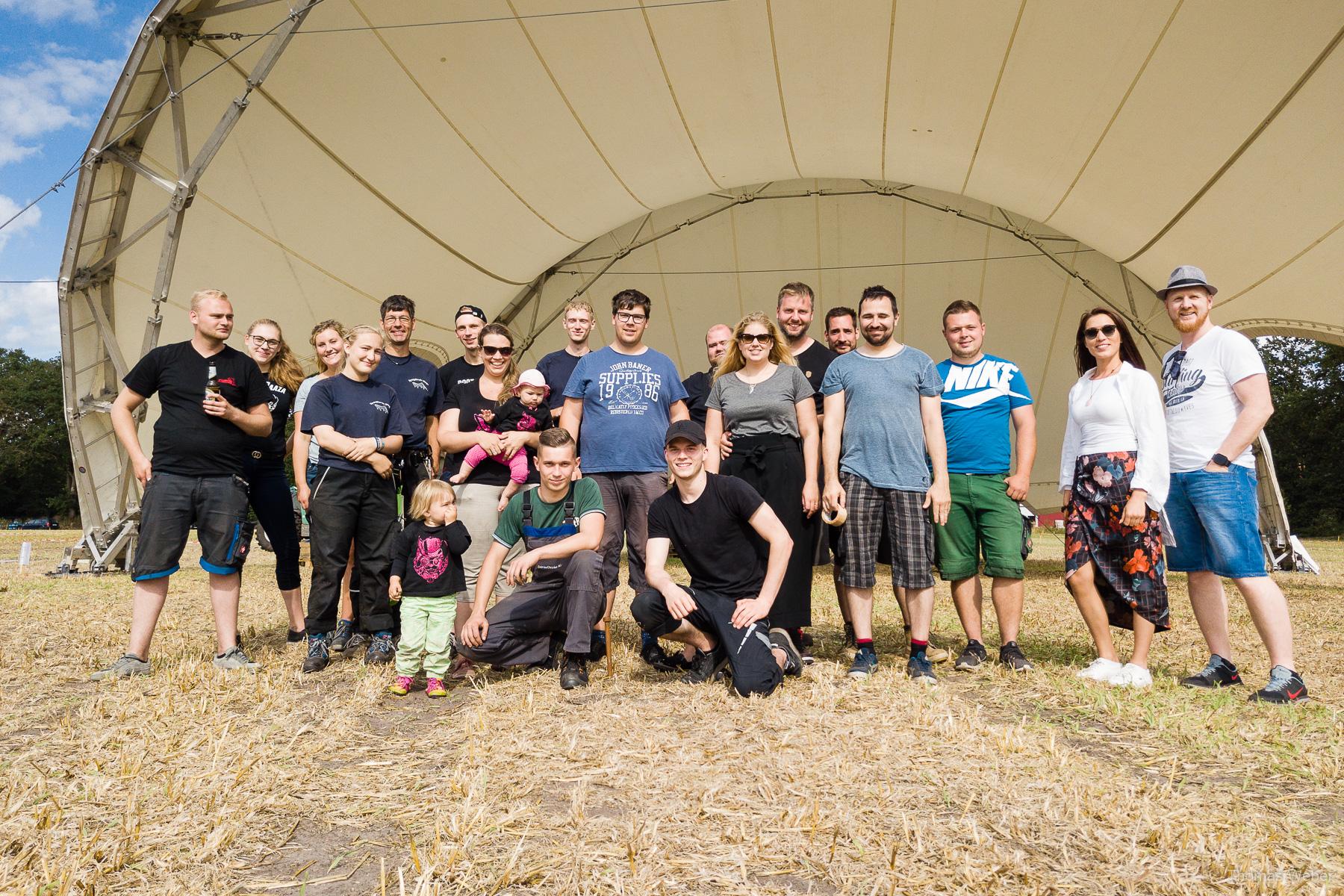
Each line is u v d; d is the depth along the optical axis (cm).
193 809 201
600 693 334
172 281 1000
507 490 424
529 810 200
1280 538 1181
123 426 376
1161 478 350
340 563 394
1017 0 788
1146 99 834
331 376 466
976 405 402
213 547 380
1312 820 200
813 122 1050
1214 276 1026
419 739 269
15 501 5306
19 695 325
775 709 300
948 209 1260
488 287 1275
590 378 422
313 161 947
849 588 382
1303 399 4084
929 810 201
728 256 1413
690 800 208
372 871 171
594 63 923
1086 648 469
